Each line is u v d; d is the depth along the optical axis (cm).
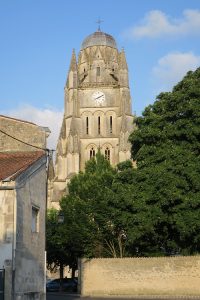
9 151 2895
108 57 11238
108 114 10325
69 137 9744
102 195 5212
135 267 4159
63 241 5494
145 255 4419
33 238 2372
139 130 4391
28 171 2292
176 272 3984
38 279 2445
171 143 4038
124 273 4200
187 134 3891
